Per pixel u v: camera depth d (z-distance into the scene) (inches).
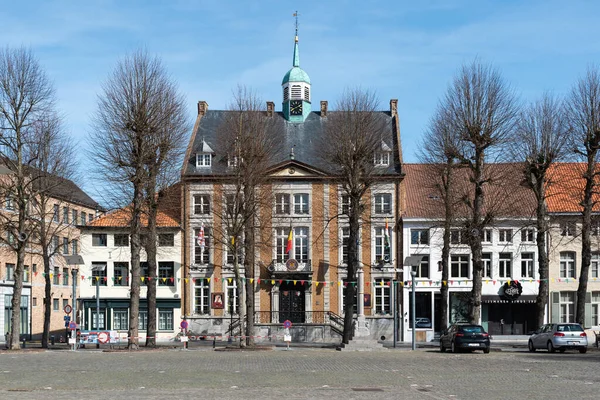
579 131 1766.7
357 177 1911.9
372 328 2309.3
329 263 2352.4
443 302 1939.0
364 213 2331.4
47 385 892.0
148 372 1077.8
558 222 2220.7
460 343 1594.5
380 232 2351.1
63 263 2915.8
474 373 1040.2
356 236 1886.1
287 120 2556.6
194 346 1975.9
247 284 1879.9
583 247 1743.4
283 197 2377.0
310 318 2325.3
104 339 1871.3
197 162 2406.5
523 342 2137.1
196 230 2379.4
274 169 2365.9
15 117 1724.9
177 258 2372.0
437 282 2299.5
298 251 2370.8
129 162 1764.3
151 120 1772.9
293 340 2292.1
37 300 2728.8
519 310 2303.2
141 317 2365.9
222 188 2053.4
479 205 1763.0
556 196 2281.0
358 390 819.4
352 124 1942.7
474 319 1717.5
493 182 1882.4
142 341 2329.0
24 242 1734.7
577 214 2240.4
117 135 1766.7
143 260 2396.7
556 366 1165.7
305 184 2372.0
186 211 2383.1
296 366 1191.6
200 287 2373.3
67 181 1947.6
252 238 1953.7
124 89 1776.6
